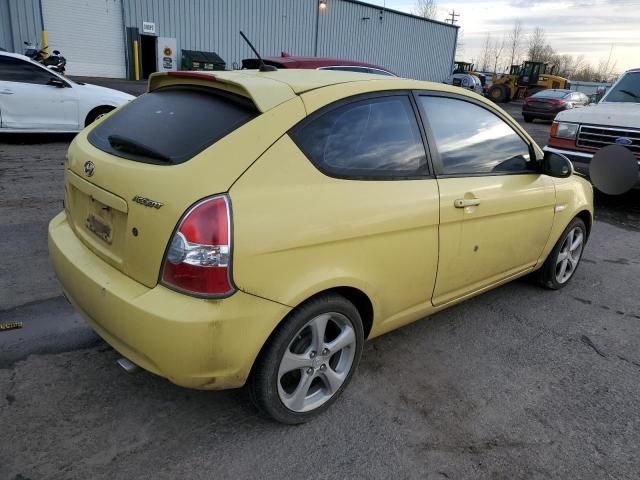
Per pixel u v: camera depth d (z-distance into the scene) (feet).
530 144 12.26
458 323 12.66
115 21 76.74
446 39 123.24
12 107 28.48
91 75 76.95
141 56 80.79
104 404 8.79
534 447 8.53
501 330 12.42
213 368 7.14
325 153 8.11
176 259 6.87
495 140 11.37
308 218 7.56
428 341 11.69
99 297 7.59
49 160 26.45
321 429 8.58
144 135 8.26
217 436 8.25
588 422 9.25
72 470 7.40
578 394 10.07
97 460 7.62
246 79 8.34
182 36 82.33
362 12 103.50
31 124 29.19
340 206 7.98
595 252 18.95
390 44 111.75
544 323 12.92
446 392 9.83
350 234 8.07
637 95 26.40
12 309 11.59
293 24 94.07
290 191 7.52
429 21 116.98
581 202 14.20
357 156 8.55
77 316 11.50
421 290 9.87
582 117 24.63
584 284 15.71
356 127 8.64
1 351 10.01
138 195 7.27
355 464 7.89
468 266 10.73
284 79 8.63
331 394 8.89
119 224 7.73
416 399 9.55
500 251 11.57
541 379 10.50
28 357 9.88
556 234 13.60
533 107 74.49
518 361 11.12
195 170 7.06
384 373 10.30
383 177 8.81
